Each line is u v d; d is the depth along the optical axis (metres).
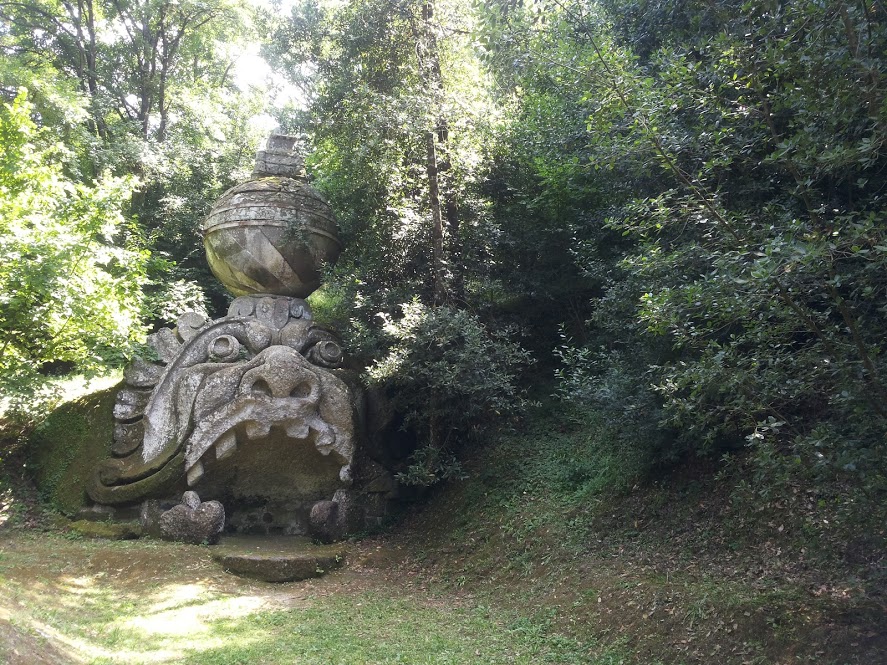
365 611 10.15
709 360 7.24
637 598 9.14
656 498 11.34
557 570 10.76
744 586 8.69
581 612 9.45
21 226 12.16
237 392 13.13
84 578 10.49
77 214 13.53
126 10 24.94
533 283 15.73
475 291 15.64
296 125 15.79
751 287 6.61
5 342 12.81
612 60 8.23
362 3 15.39
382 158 14.79
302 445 13.34
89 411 14.23
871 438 7.32
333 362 14.34
